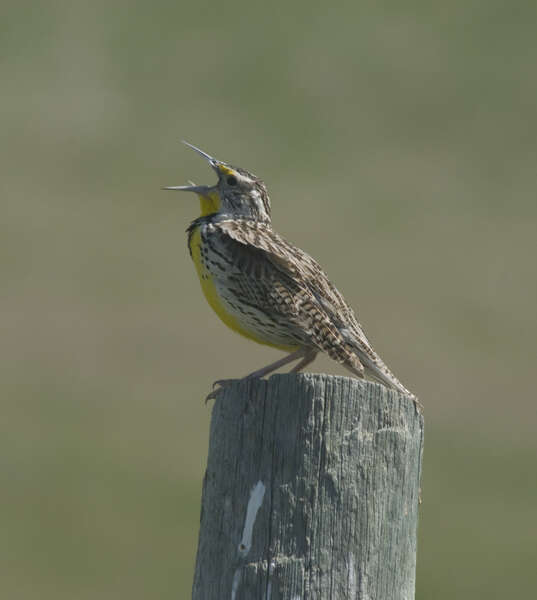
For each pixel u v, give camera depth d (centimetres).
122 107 2206
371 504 418
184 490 1261
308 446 419
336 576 413
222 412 432
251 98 2266
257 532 418
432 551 1170
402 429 427
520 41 2453
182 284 1664
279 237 602
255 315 575
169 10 2577
